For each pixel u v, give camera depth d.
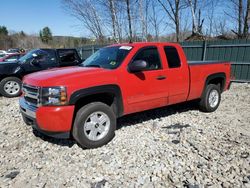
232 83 11.05
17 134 4.81
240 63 10.99
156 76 4.81
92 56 5.39
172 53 5.21
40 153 3.99
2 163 3.69
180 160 3.69
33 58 8.80
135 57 4.56
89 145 4.04
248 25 18.48
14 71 8.44
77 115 3.94
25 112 4.20
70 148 4.14
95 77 4.02
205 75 5.90
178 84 5.26
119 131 4.85
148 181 3.20
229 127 5.13
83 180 3.23
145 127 5.07
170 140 4.41
